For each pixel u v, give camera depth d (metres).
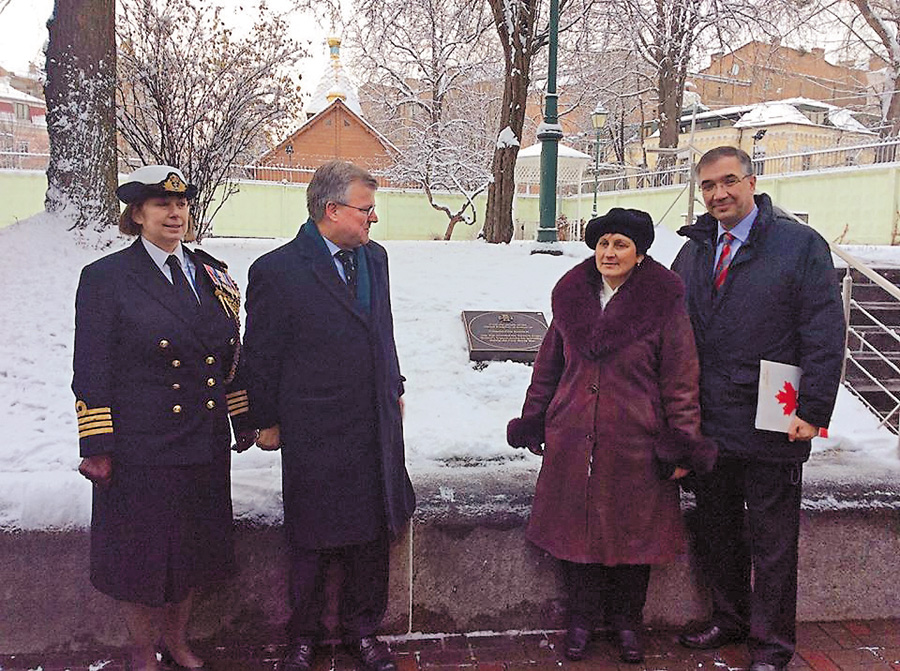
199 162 7.26
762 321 2.77
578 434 2.86
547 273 5.82
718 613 3.09
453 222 19.50
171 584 2.51
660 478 2.85
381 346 2.79
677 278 2.84
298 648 2.86
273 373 2.71
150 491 2.46
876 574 3.26
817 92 37.72
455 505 3.11
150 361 2.46
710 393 2.88
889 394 4.20
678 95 22.89
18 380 3.96
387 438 2.79
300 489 2.73
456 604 3.12
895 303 5.54
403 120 23.45
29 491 2.97
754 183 2.90
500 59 20.19
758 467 2.82
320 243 2.76
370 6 11.60
